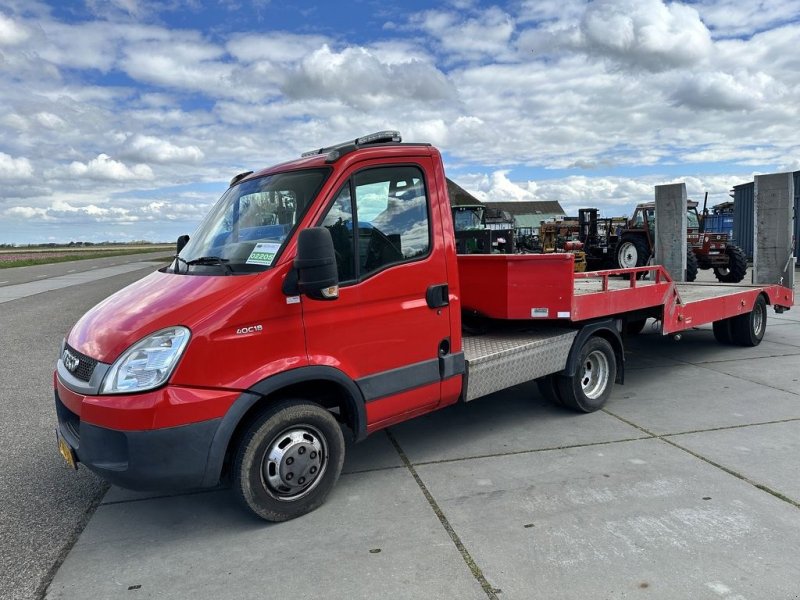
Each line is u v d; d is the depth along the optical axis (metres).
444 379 4.25
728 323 8.24
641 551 3.13
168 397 3.06
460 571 3.00
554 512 3.59
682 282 8.95
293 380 3.42
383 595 2.82
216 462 3.21
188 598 2.84
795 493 3.77
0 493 4.06
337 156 3.73
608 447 4.64
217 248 3.87
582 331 5.28
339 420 4.06
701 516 3.49
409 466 4.38
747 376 6.73
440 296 4.17
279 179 3.96
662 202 9.06
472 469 4.29
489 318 5.20
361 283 3.74
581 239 18.67
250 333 3.29
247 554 3.23
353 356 3.71
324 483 3.71
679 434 4.90
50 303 14.61
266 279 3.35
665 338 9.20
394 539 3.33
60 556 3.25
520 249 18.64
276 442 3.50
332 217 3.64
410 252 4.05
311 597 2.82
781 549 3.12
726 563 3.00
